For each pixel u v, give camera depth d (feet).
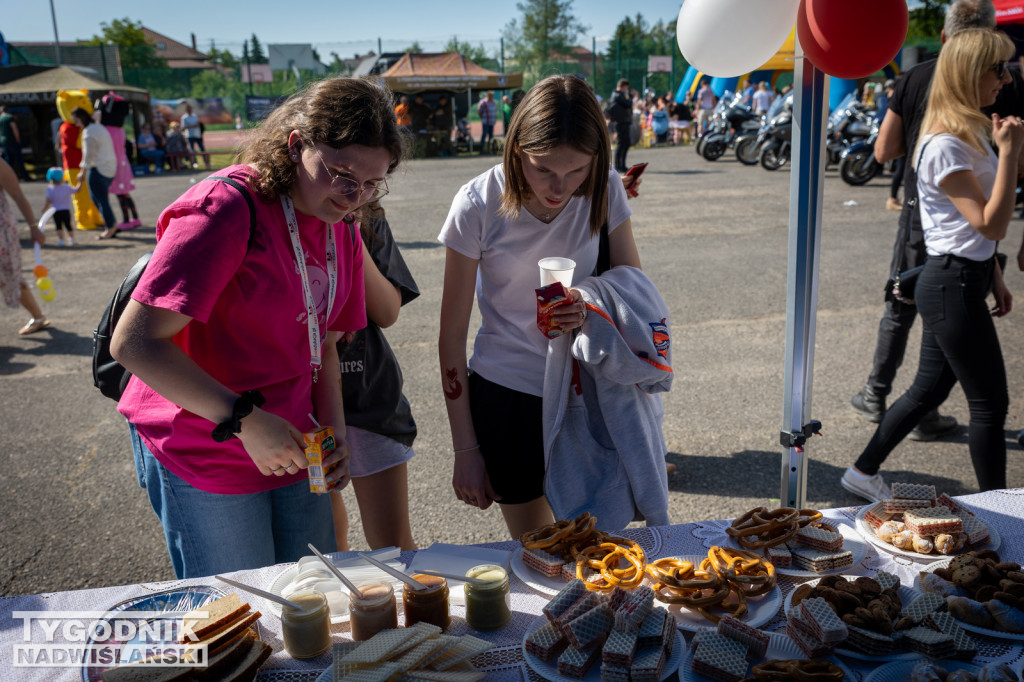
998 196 7.46
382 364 6.89
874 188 36.86
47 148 61.21
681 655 3.96
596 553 4.84
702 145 51.85
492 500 6.66
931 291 8.46
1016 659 3.83
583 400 6.12
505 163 5.66
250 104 69.82
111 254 27.48
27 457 12.07
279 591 4.66
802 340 6.26
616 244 6.39
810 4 5.20
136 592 4.65
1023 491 5.74
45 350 17.24
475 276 6.18
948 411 12.79
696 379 14.43
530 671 3.97
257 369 4.99
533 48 134.41
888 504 5.26
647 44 86.33
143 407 5.25
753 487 10.56
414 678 3.65
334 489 5.13
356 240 5.63
